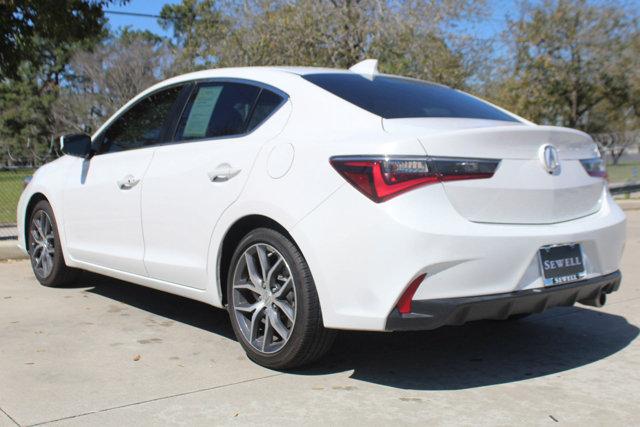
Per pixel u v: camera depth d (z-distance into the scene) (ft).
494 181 11.22
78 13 36.63
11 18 34.94
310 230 11.32
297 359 12.00
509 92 85.71
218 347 13.97
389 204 10.62
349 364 13.04
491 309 11.05
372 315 10.78
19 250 24.75
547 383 12.12
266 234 12.21
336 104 12.46
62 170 18.47
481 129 11.18
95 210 16.70
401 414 10.61
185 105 15.15
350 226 10.89
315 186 11.39
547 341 14.82
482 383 12.09
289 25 60.03
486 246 10.84
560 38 86.02
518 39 86.38
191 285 13.97
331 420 10.36
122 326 15.51
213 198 13.20
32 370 12.45
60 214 18.19
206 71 15.29
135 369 12.56
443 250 10.55
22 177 44.75
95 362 12.94
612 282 12.88
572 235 11.95
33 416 10.39
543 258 11.64
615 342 14.75
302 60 60.29
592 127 91.61
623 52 85.25
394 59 60.03
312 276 11.51
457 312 10.67
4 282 20.39
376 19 58.85
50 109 141.90
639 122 89.25
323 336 11.75
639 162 65.46
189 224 13.79
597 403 11.18
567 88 87.15
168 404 10.91
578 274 12.25
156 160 14.97
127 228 15.61
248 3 62.95
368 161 10.80
